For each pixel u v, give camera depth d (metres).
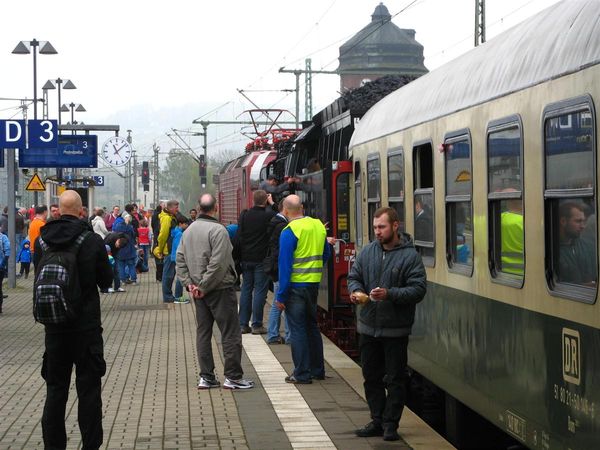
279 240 11.59
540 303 6.64
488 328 7.89
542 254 6.60
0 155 26.03
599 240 5.65
